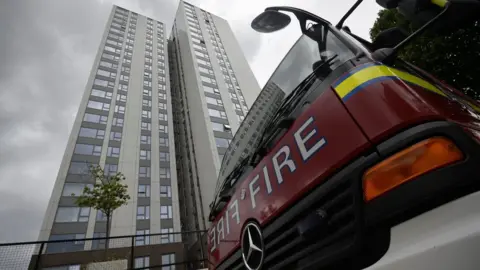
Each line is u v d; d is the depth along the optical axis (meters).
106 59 42.16
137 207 27.69
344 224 1.22
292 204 1.56
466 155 0.92
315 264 1.30
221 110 34.94
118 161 30.31
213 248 2.79
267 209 1.77
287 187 1.61
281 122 1.79
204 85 37.16
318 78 1.83
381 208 1.04
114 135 32.62
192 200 34.03
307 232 1.29
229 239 2.32
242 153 2.78
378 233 1.07
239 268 2.07
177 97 49.62
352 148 1.24
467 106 1.75
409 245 0.94
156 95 41.91
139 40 50.81
